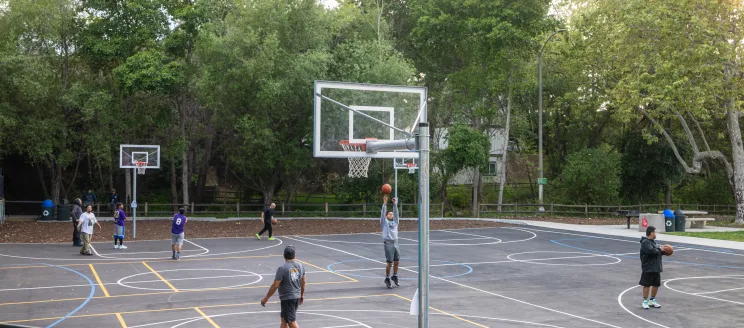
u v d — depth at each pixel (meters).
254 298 14.87
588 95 44.44
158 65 34.56
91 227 22.64
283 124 38.84
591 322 12.70
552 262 21.14
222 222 36.09
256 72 34.56
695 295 15.64
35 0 35.44
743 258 22.30
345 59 38.97
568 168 42.94
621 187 46.88
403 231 31.72
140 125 38.44
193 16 36.22
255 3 36.12
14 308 13.63
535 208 43.84
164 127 38.59
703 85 33.19
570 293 15.81
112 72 37.00
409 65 39.06
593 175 41.78
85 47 37.03
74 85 34.81
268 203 40.81
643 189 47.41
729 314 13.53
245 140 36.31
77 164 39.59
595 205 42.59
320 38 37.22
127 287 16.23
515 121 45.12
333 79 38.62
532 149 50.19
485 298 15.10
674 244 26.22
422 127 9.70
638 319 13.00
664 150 45.03
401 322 12.45
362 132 17.22
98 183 45.34
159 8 36.94
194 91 36.88
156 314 13.05
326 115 17.08
